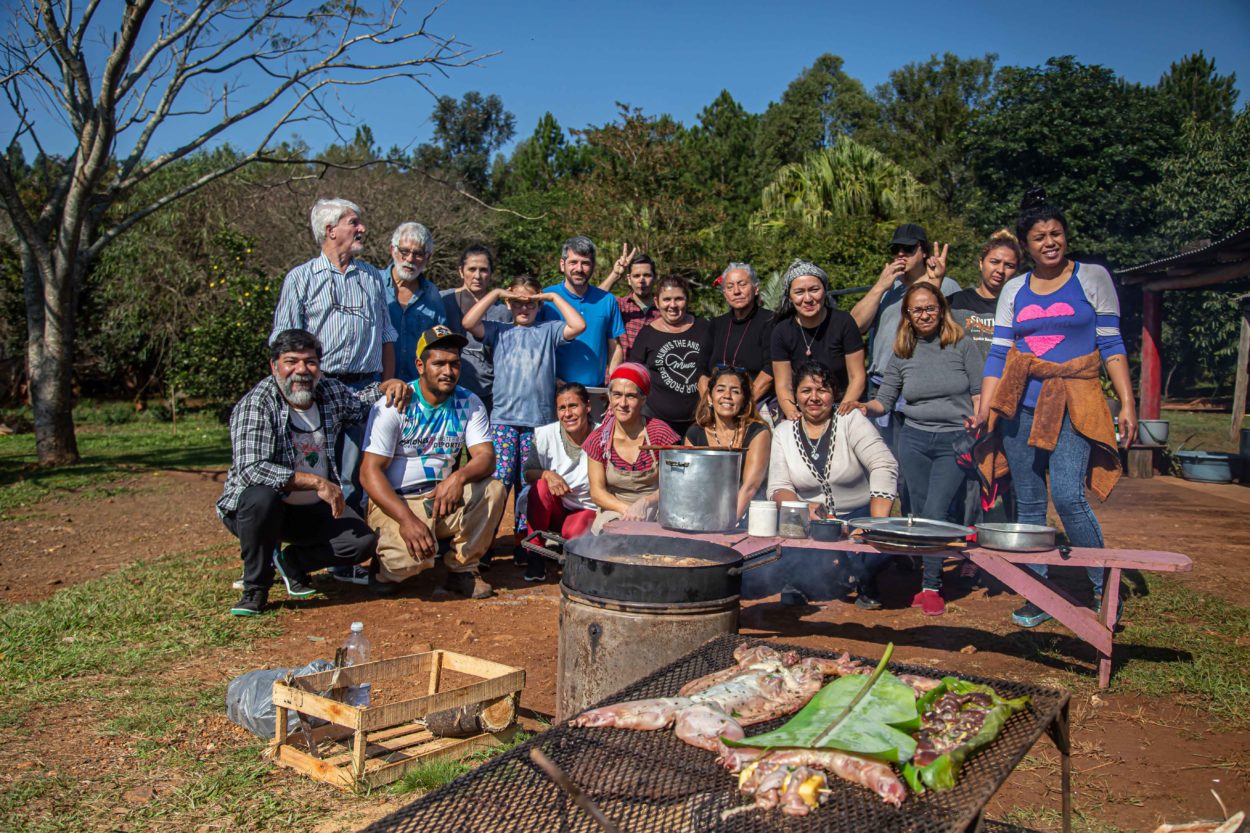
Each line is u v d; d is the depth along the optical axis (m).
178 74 12.41
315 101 12.71
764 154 46.16
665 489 4.24
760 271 17.41
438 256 20.92
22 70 11.58
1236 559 6.69
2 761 3.38
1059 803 3.05
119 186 12.74
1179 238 23.83
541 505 6.09
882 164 21.34
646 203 18.77
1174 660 4.41
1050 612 4.03
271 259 19.70
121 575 6.33
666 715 2.45
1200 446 15.03
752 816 2.05
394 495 5.52
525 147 46.81
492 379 6.86
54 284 12.26
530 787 2.21
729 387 5.23
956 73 54.56
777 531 4.25
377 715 3.20
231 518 5.34
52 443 12.46
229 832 2.92
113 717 3.80
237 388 15.86
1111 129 26.61
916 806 2.04
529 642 4.89
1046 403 4.70
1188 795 3.09
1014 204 26.94
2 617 5.24
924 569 5.34
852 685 2.49
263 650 4.70
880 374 6.39
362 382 6.25
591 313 6.94
